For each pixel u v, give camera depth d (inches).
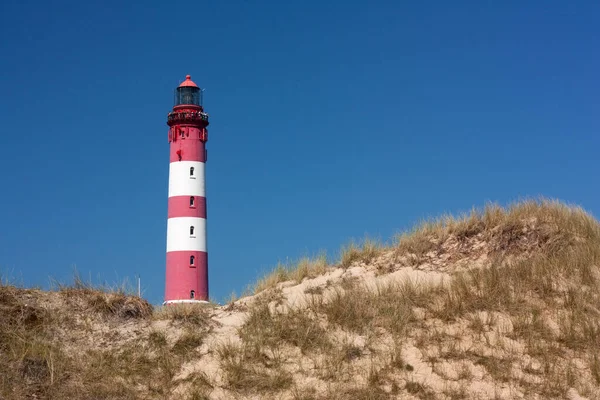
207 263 1750.7
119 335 621.0
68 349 591.8
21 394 519.2
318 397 547.5
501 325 638.5
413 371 581.0
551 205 814.5
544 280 693.3
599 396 554.6
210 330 637.3
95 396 536.4
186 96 1804.9
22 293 636.7
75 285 661.3
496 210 805.9
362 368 585.0
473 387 562.9
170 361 591.8
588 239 764.6
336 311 647.8
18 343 577.0
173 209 1747.0
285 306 676.1
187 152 1760.6
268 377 572.1
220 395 555.2
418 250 764.0
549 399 551.8
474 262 743.7
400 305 660.1
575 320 640.4
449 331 631.8
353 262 765.9
